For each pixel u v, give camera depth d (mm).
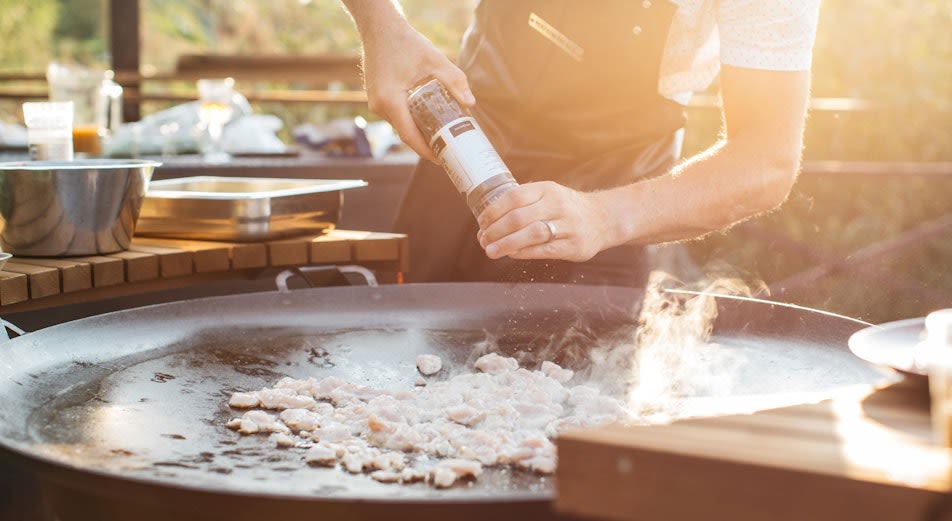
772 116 1584
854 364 1445
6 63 8250
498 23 1957
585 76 1889
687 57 1875
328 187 2016
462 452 1120
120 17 4070
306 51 7297
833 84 5516
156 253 1783
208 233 1903
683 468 754
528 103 1926
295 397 1313
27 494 1300
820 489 723
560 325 1684
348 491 1028
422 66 1505
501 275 2113
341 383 1376
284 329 1650
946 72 5438
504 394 1315
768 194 1560
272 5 7461
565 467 787
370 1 1583
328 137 3143
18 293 1591
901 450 772
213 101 3053
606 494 776
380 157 3201
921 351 1029
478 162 1407
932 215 5434
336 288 1723
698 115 5230
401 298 1729
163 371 1449
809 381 1402
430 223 2180
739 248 5199
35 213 1707
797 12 1567
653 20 1824
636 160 1939
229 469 1088
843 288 5262
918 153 5461
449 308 1727
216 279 1896
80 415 1252
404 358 1555
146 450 1139
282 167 2838
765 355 1519
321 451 1115
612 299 1734
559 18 1880
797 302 5090
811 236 5352
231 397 1322
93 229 1743
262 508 895
